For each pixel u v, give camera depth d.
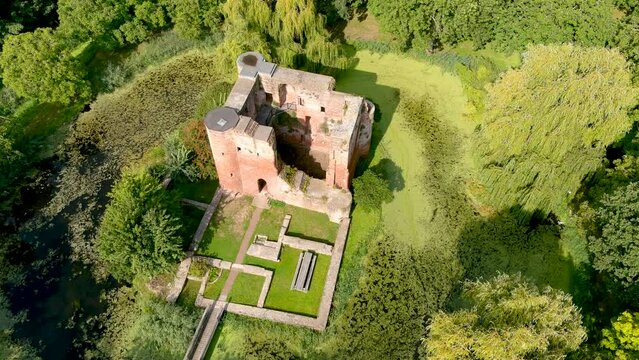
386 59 76.06
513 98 53.84
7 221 58.66
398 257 55.62
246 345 49.66
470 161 63.94
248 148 52.78
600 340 45.84
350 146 53.81
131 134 67.00
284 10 65.00
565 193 56.78
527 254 56.03
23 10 71.81
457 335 39.78
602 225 50.00
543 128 51.56
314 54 67.06
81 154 64.81
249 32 65.00
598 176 54.53
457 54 74.75
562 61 52.88
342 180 56.56
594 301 51.69
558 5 65.69
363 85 72.50
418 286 53.41
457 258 55.66
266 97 60.69
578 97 49.50
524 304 40.72
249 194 59.38
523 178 54.19
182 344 49.34
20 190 61.19
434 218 58.72
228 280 53.28
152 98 71.25
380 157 64.38
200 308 51.59
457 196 60.62
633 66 57.44
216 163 56.25
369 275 54.22
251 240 55.97
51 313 51.97
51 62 64.31
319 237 56.41
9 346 49.72
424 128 67.56
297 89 57.34
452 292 53.12
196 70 74.81
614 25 63.69
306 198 56.97
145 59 75.19
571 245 56.19
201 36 77.38
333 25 79.25
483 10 68.31
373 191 56.16
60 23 70.81
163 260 49.78
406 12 68.44
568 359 43.00
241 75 57.22
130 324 51.22
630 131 58.22
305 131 62.03
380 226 57.88
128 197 51.03
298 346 49.59
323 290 52.72
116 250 48.94
